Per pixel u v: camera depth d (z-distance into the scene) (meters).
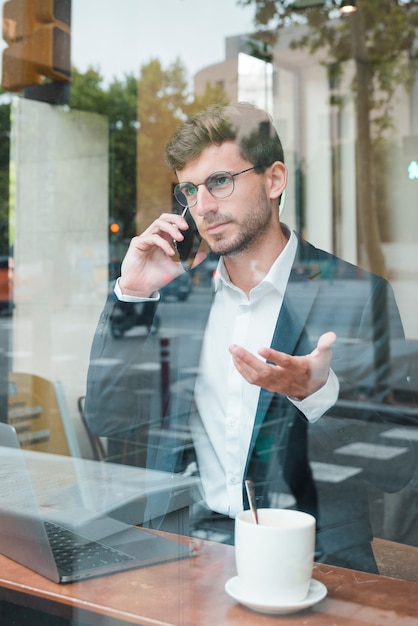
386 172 4.34
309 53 3.86
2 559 0.93
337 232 4.14
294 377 1.12
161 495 1.10
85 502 1.06
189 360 1.27
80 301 2.42
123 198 2.38
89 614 0.80
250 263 1.25
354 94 4.30
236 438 1.18
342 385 1.15
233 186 1.27
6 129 2.58
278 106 2.07
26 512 0.92
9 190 2.58
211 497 1.14
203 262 1.30
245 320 1.25
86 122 2.46
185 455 1.22
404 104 4.45
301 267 1.26
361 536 1.05
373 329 1.19
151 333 1.31
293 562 0.75
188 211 1.32
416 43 4.32
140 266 1.34
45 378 2.24
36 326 2.42
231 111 1.29
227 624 0.73
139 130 2.36
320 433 1.14
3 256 2.52
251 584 0.76
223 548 0.94
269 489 1.13
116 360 1.32
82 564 0.87
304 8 3.65
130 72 2.41
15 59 2.53
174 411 1.25
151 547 0.93
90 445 1.39
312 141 3.98
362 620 0.74
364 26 4.14
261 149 1.26
